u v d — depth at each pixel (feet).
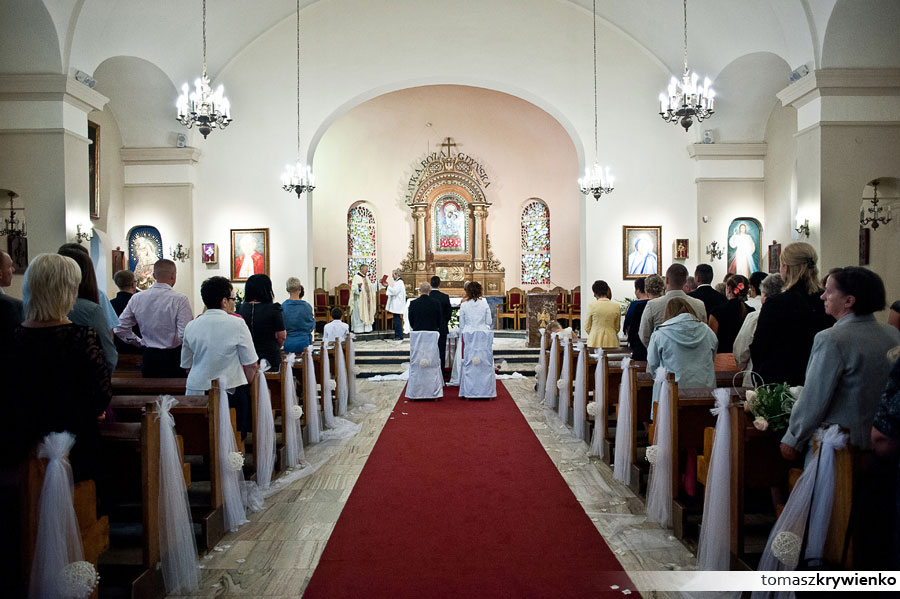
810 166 32.58
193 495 15.57
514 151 60.23
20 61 30.40
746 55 38.01
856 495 8.30
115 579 10.79
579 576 11.58
